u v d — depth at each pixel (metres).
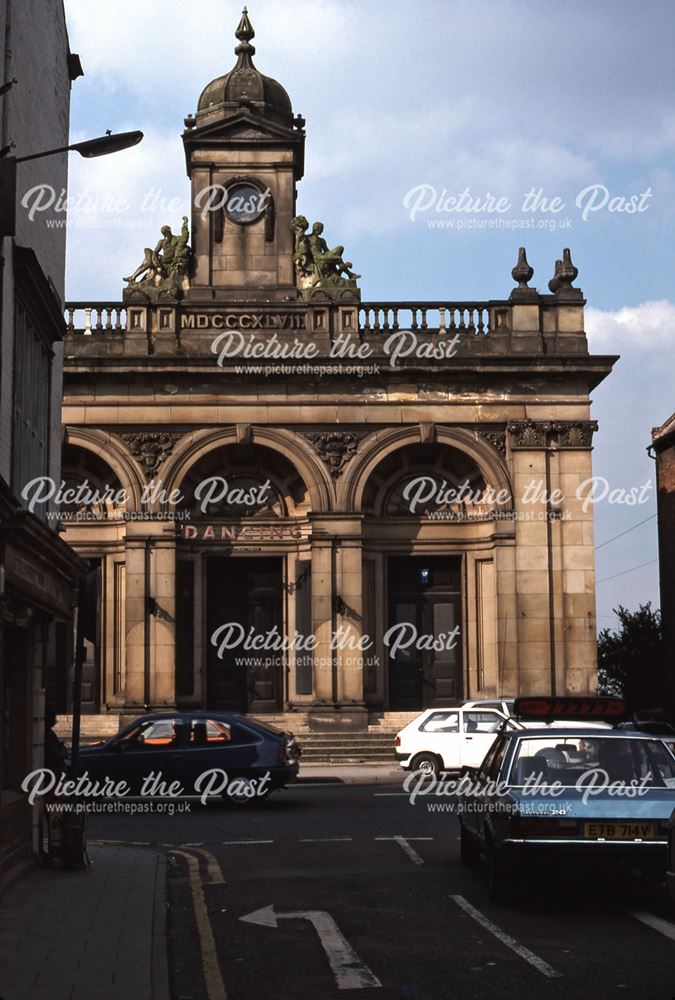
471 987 9.76
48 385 18.59
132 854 17.41
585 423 36.16
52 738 17.67
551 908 13.12
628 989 9.58
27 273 15.84
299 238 37.62
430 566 37.62
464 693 36.91
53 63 19.36
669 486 45.25
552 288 37.34
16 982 9.80
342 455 36.00
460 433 36.19
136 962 10.50
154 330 36.25
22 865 15.26
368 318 36.53
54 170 19.50
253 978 10.21
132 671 35.19
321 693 35.44
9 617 14.62
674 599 44.94
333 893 14.16
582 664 35.53
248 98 38.41
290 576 37.00
